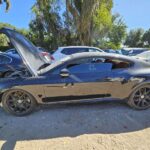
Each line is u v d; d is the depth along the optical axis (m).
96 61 5.02
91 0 28.23
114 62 5.05
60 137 3.97
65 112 5.03
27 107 4.93
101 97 5.01
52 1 30.86
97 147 3.61
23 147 3.68
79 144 3.72
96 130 4.20
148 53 14.05
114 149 3.54
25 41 5.36
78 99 4.95
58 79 4.80
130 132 4.09
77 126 4.38
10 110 4.92
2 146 3.73
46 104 5.06
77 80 4.81
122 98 5.07
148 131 4.12
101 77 4.87
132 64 5.11
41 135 4.07
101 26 31.92
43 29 32.69
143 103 5.09
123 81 4.93
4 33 4.81
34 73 4.90
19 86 4.77
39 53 5.86
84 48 12.87
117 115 4.82
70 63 4.96
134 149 3.52
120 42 55.66
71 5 29.42
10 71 7.86
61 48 12.77
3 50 28.08
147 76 5.01
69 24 30.98
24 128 4.36
